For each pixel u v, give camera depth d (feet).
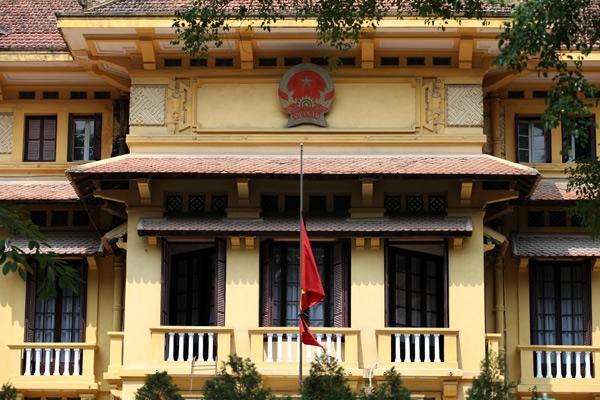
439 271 113.50
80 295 119.24
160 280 111.45
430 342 110.01
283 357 109.40
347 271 111.55
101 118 123.95
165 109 115.65
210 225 111.04
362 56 114.52
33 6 131.44
